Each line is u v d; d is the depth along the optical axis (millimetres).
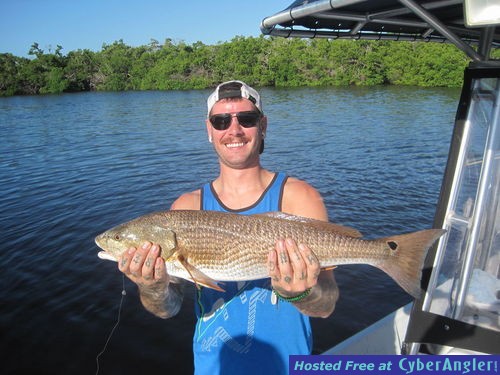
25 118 38125
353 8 3283
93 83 86125
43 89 82062
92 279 7684
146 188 13641
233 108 2605
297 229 2533
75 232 9852
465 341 2910
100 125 31266
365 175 14414
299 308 2441
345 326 6266
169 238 2609
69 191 13500
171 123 30984
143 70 83938
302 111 34938
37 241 9383
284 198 2691
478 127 2846
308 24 3611
